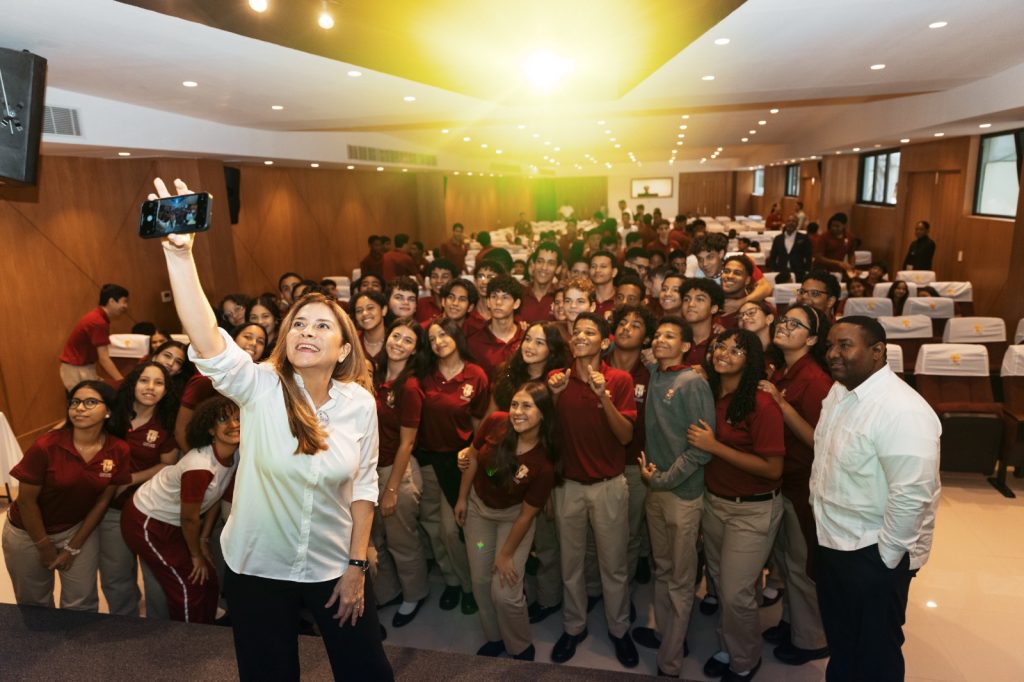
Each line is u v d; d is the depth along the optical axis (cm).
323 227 1302
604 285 519
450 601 378
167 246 153
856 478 239
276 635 179
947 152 1056
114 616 281
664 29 337
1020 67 571
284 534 172
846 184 1589
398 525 350
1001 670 312
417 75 445
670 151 1911
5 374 647
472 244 1525
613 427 296
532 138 1315
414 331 356
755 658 303
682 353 306
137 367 335
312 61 452
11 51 353
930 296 799
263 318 455
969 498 495
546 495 298
